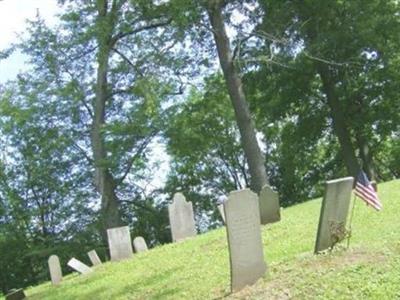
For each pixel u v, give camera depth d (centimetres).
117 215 3631
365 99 3653
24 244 4297
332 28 3359
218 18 2680
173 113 3628
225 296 1026
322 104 3875
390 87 3566
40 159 4169
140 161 3900
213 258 1464
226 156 4850
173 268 1486
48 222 4328
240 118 2675
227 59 2686
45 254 3934
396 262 952
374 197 1289
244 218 1058
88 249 3938
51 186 4209
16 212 4322
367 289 873
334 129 3781
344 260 1014
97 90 3550
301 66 3394
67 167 4159
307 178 4634
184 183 4672
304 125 3934
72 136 3947
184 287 1225
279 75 3566
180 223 2122
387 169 4669
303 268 1030
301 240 1352
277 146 4828
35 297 1759
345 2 3325
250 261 1052
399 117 3666
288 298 915
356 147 3969
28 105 3756
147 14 2894
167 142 3734
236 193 1055
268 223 1727
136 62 3231
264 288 987
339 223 1091
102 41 3102
